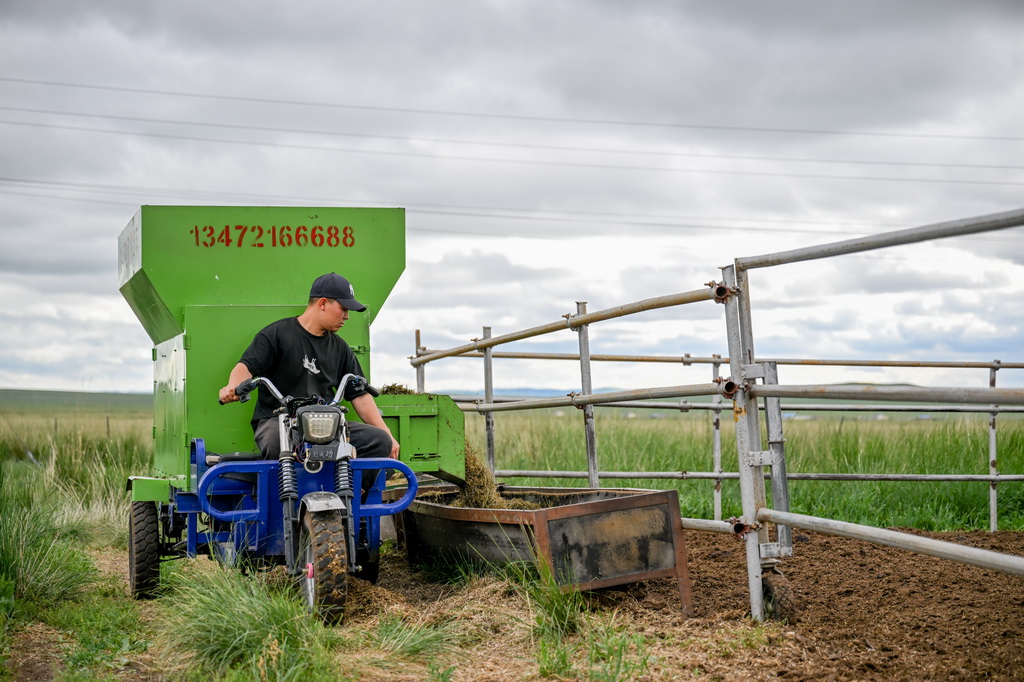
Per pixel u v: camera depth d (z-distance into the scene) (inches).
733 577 225.9
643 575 199.9
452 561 237.8
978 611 185.6
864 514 353.7
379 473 228.5
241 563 209.2
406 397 260.4
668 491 205.2
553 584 189.2
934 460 410.3
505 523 211.8
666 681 157.6
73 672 176.4
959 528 338.3
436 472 265.4
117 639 201.6
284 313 242.2
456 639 184.2
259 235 258.7
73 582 249.0
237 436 237.5
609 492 248.2
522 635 184.4
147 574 247.9
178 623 191.8
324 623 193.8
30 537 264.8
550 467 464.1
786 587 189.3
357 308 230.7
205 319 237.6
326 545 194.2
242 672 161.3
